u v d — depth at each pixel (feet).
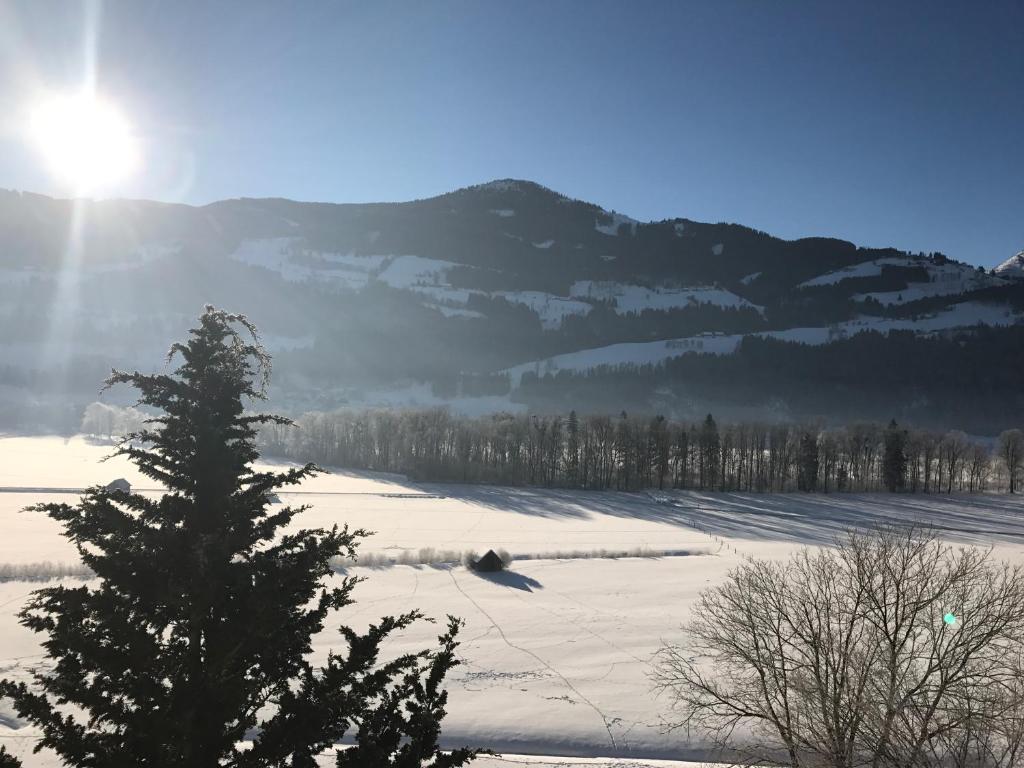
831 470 458.50
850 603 79.15
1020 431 454.81
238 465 31.32
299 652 31.37
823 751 66.80
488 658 116.06
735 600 79.77
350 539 32.68
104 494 29.91
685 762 84.23
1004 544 250.16
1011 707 61.41
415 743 28.76
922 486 442.09
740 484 435.53
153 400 31.30
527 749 87.10
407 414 508.94
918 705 65.77
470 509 321.11
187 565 27.61
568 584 177.58
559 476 448.65
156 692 26.48
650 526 290.35
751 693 75.56
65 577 159.94
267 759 27.09
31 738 78.95
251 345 33.42
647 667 112.78
